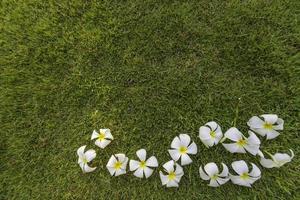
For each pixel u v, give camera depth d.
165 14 0.61
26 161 0.59
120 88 0.60
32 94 0.61
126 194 0.57
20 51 0.62
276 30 0.59
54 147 0.59
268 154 0.54
